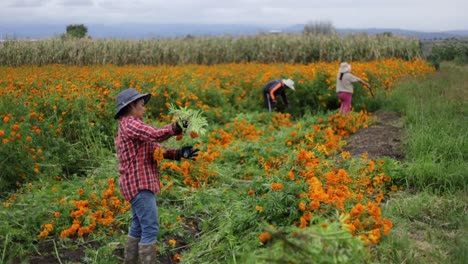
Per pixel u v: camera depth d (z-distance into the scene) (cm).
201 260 537
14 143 788
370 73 1642
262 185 592
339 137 1008
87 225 586
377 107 1417
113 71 1725
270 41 2888
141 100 510
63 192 692
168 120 1174
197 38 2977
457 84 1535
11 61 2667
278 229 494
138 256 528
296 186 530
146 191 500
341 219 395
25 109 945
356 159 811
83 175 862
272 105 1421
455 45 3181
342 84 1337
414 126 1045
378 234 441
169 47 2833
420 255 509
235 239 538
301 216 506
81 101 997
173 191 709
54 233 587
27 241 560
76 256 549
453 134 933
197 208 663
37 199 643
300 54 2830
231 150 916
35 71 1880
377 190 720
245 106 1488
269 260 347
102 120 1017
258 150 921
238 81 1647
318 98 1469
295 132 964
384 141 1014
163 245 573
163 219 612
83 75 1448
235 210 606
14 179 775
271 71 1758
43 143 850
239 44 2909
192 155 519
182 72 1730
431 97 1297
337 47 2781
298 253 346
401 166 801
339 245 352
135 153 496
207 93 1434
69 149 895
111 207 624
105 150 928
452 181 743
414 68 1977
